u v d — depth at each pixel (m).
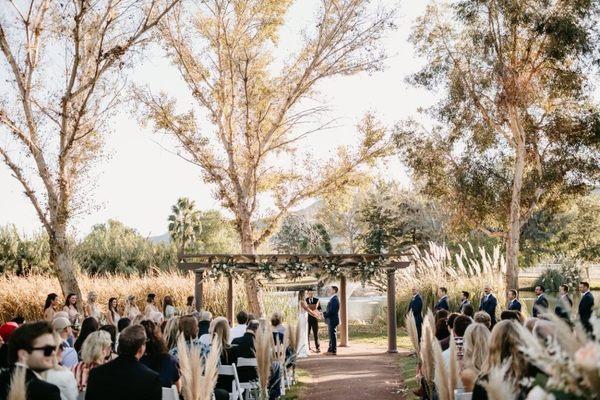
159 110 23.30
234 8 23.30
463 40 26.86
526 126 26.48
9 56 16.42
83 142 17.88
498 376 3.11
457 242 39.69
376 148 23.39
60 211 16.75
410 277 23.86
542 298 13.84
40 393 3.66
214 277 17.48
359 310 32.31
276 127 23.52
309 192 23.86
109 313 14.18
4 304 19.97
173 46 23.39
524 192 25.95
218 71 23.88
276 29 23.44
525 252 45.12
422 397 7.70
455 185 26.42
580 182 25.78
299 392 11.02
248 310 21.95
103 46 18.02
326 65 23.34
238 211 23.94
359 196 50.19
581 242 45.59
